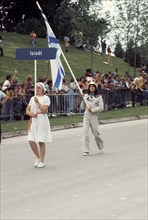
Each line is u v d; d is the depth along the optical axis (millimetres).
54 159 13930
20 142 17188
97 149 15719
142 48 43000
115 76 32344
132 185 10562
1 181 11133
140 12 41750
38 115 12727
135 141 17203
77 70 44594
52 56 15562
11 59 41219
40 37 55375
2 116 21578
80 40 43844
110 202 9211
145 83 33094
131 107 30125
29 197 9664
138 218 8188
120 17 42156
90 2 41594
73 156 14414
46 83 24484
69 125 21172
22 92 22672
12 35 51438
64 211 8641
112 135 18844
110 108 28250
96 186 10531
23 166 12922
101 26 41781
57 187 10484
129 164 12977
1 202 9328
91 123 14727
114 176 11516
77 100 25141
